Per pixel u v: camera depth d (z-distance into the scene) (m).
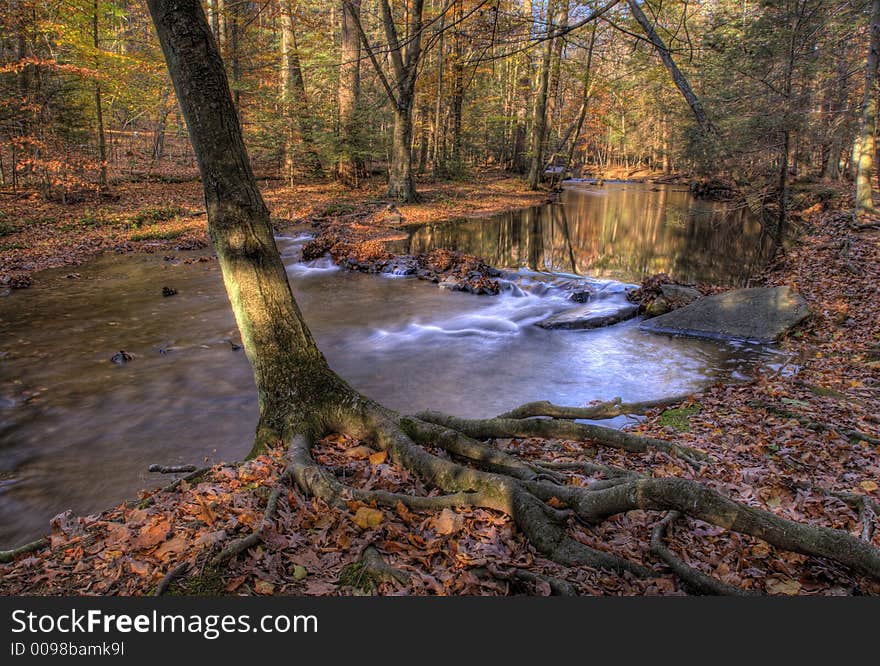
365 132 30.31
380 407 5.05
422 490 4.21
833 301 11.30
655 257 18.77
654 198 37.25
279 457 4.58
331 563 3.42
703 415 6.78
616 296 13.09
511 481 3.92
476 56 5.25
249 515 3.73
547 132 52.22
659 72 25.81
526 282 14.52
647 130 60.53
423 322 11.41
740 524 3.22
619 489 3.61
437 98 35.34
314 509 3.87
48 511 4.83
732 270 16.55
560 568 3.45
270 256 4.95
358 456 4.62
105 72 21.56
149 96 27.53
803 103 18.58
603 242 21.48
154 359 8.79
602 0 5.64
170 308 11.59
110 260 15.78
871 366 8.05
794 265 14.81
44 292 12.53
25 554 3.66
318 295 13.29
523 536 3.69
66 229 18.47
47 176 21.31
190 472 5.11
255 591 3.16
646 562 3.69
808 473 5.17
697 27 19.53
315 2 33.03
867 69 17.95
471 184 37.78
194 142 4.65
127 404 7.16
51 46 22.22
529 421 5.27
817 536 3.09
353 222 22.92
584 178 62.53
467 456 4.59
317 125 29.72
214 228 4.83
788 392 7.33
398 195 28.06
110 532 3.71
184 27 4.32
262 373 5.03
